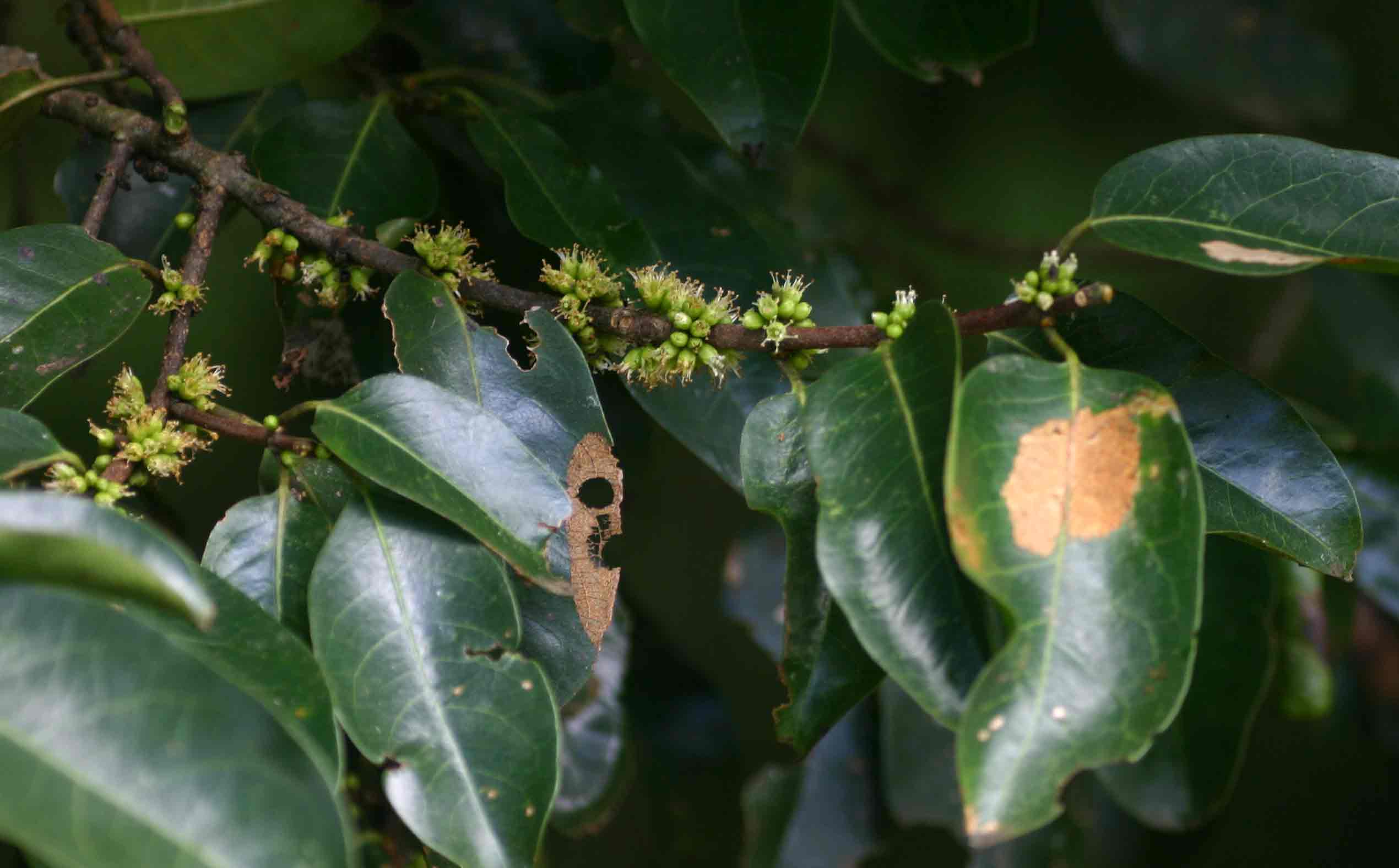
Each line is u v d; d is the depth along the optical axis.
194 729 0.93
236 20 1.11
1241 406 1.03
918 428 0.99
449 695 0.99
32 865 0.96
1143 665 0.96
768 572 1.26
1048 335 1.00
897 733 1.21
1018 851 1.22
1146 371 1.03
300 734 0.95
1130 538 0.97
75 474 1.00
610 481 1.03
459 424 1.01
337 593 1.00
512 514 1.00
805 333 1.02
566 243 1.09
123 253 1.14
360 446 1.00
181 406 1.02
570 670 1.03
